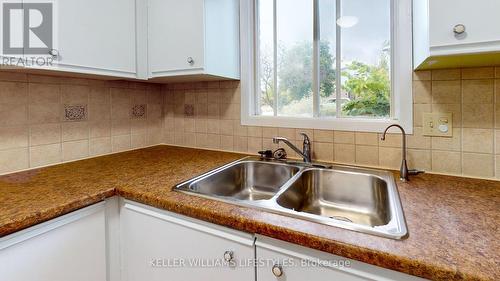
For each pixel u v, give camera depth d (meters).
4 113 1.18
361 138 1.28
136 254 1.02
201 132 1.78
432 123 1.12
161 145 1.94
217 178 1.25
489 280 0.49
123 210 1.04
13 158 1.22
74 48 1.13
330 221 0.71
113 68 1.31
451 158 1.10
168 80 1.66
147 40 1.48
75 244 0.91
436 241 0.61
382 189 1.07
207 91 1.73
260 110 1.62
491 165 1.04
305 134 1.36
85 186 1.03
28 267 0.79
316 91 1.44
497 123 1.02
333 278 0.66
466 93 1.05
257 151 1.58
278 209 0.79
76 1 1.14
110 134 1.63
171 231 0.92
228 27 1.50
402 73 1.16
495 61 0.92
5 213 0.78
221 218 0.78
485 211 0.77
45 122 1.32
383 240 0.62
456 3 0.76
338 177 1.21
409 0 1.12
